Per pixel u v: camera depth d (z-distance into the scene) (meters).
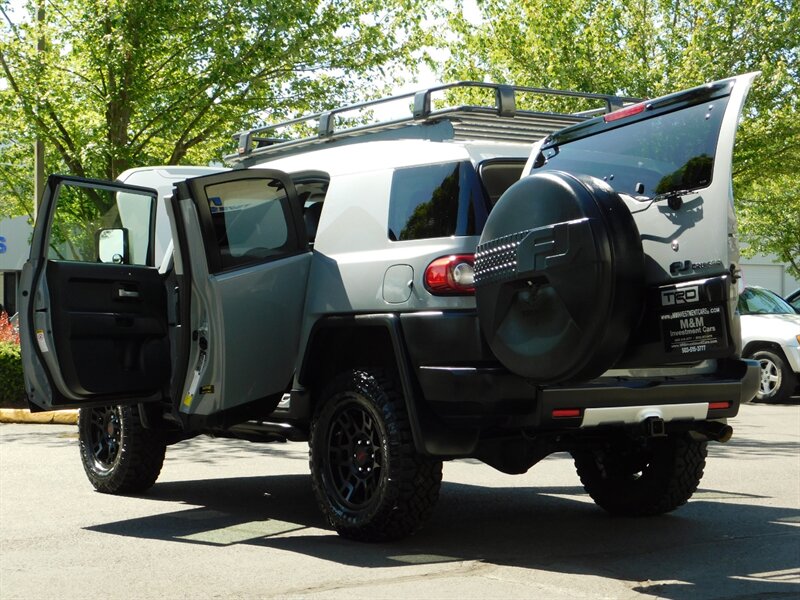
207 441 10.99
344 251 6.17
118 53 17.14
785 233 31.09
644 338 5.05
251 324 6.21
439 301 5.54
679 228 4.95
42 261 6.83
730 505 7.27
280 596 4.69
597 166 5.42
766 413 14.62
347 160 6.46
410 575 5.10
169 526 6.42
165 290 7.26
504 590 4.80
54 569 5.25
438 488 5.69
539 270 4.95
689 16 22.80
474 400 5.34
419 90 6.23
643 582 4.99
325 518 6.52
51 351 6.72
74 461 9.23
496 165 5.81
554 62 22.34
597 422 5.31
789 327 16.20
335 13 18.88
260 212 6.35
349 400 5.88
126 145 18.05
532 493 7.81
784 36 21.47
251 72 18.12
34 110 17.47
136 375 7.03
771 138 21.52
